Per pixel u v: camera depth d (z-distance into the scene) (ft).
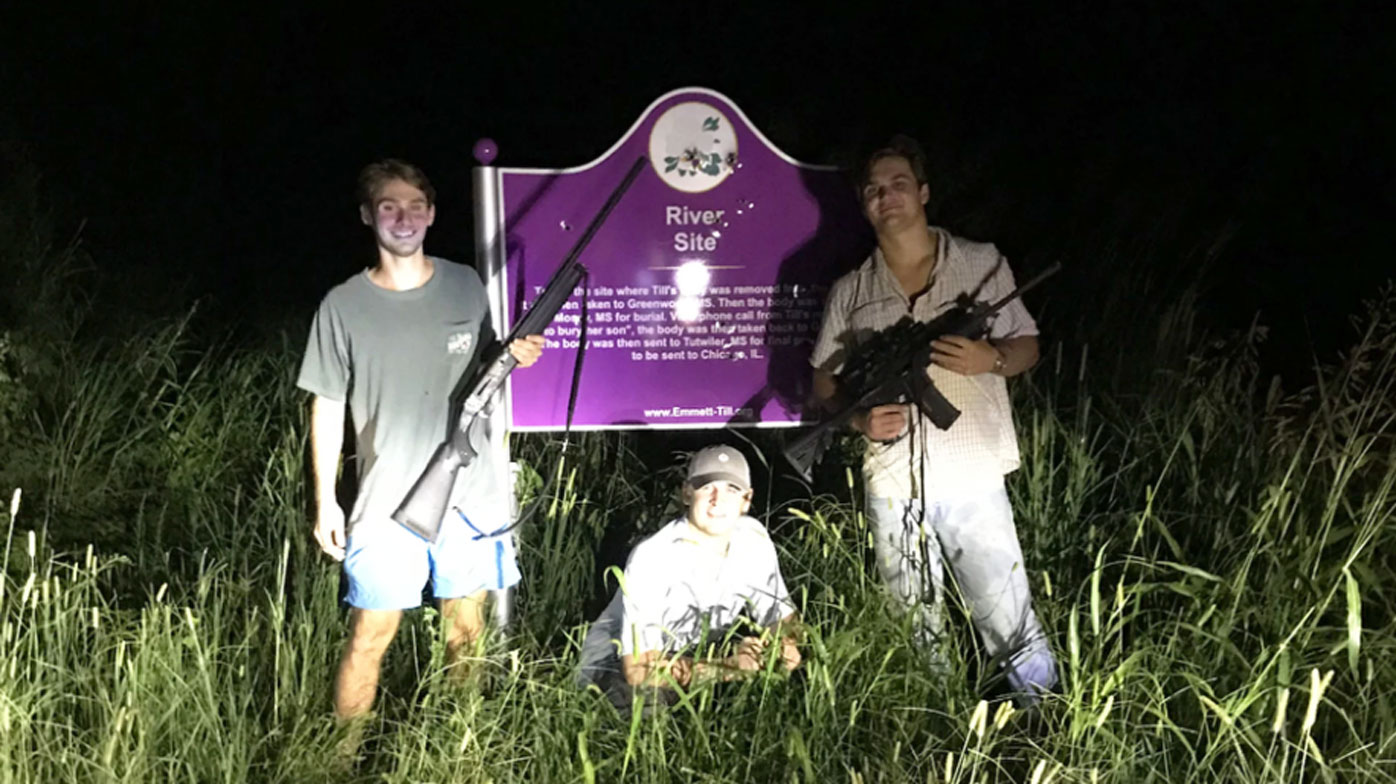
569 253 15.76
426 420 13.84
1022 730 14.16
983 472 15.14
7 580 15.40
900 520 15.35
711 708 14.43
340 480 14.99
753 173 16.51
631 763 13.61
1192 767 13.17
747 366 16.81
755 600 15.49
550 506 18.53
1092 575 13.94
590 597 17.67
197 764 13.23
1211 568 15.88
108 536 18.43
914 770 13.56
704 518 14.96
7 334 20.20
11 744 12.76
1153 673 14.06
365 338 13.57
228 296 28.45
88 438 19.81
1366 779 12.90
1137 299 22.97
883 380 14.80
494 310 16.08
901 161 14.80
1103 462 19.27
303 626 14.71
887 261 15.17
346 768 13.67
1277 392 18.06
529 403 16.58
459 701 13.91
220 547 17.83
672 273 16.52
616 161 16.24
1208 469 18.08
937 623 15.30
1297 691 13.78
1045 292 23.85
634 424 16.74
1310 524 15.92
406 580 13.92
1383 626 14.99
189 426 20.65
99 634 14.14
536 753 13.39
